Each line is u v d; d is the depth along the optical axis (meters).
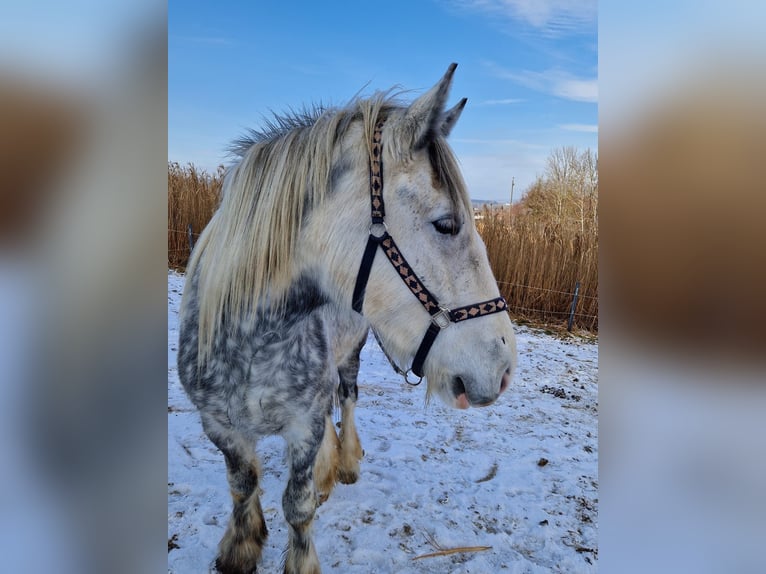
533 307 8.41
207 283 1.61
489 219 8.85
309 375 1.67
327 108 1.65
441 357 1.50
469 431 3.80
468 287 1.48
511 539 2.49
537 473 3.21
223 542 2.07
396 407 4.18
